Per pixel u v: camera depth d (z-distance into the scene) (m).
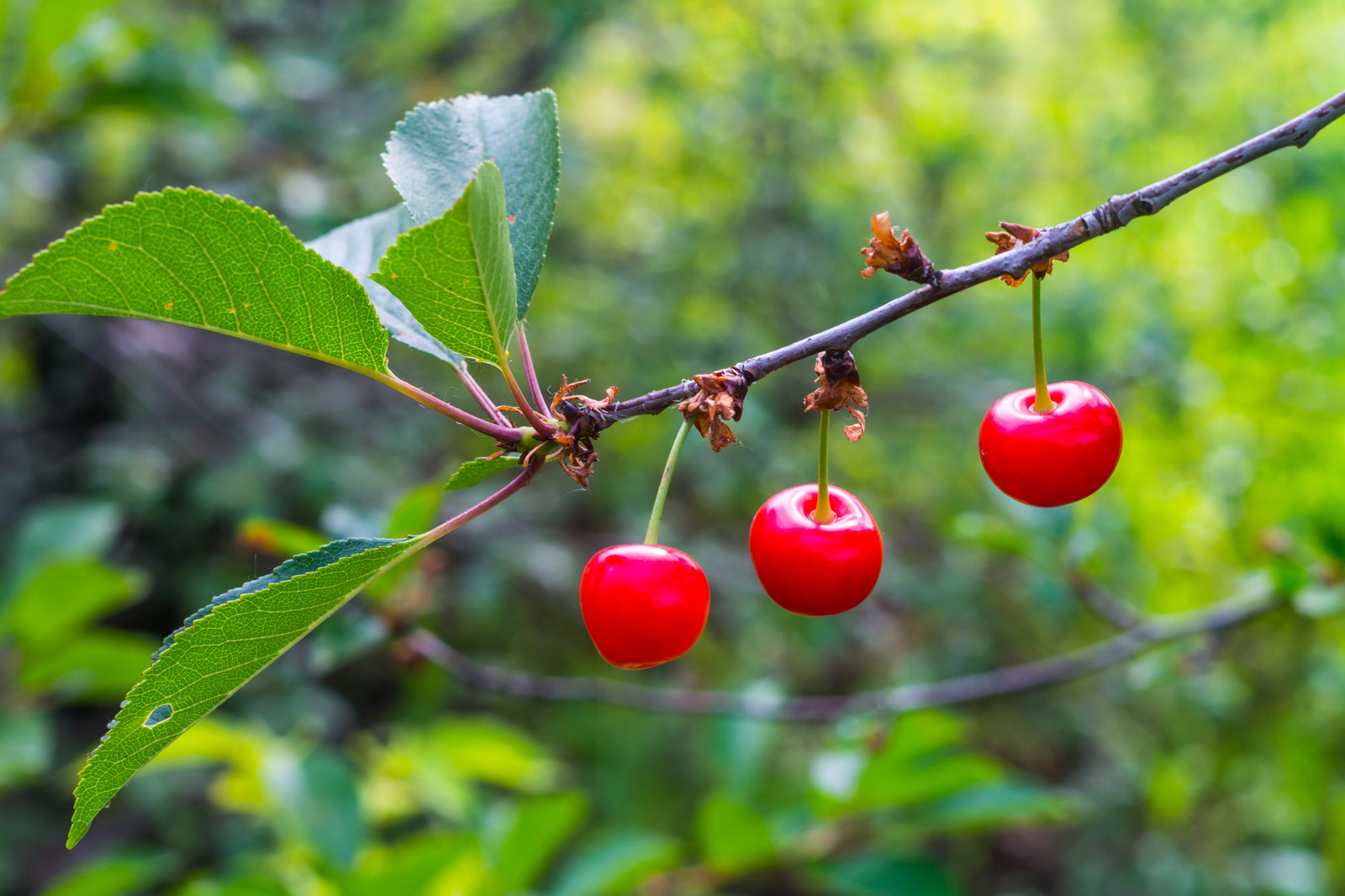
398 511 0.42
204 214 0.33
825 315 1.03
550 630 1.04
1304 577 0.45
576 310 1.00
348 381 1.06
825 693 1.02
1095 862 0.88
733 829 0.44
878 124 1.16
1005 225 0.34
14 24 0.60
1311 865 0.71
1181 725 0.88
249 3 1.01
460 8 1.06
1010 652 0.97
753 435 0.96
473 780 0.80
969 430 1.03
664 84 1.05
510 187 0.36
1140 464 0.78
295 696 0.94
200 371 1.04
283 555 0.44
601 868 0.45
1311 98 1.10
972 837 0.98
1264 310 0.77
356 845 0.43
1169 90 1.17
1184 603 0.69
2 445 1.09
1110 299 0.99
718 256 1.05
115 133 0.98
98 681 0.49
